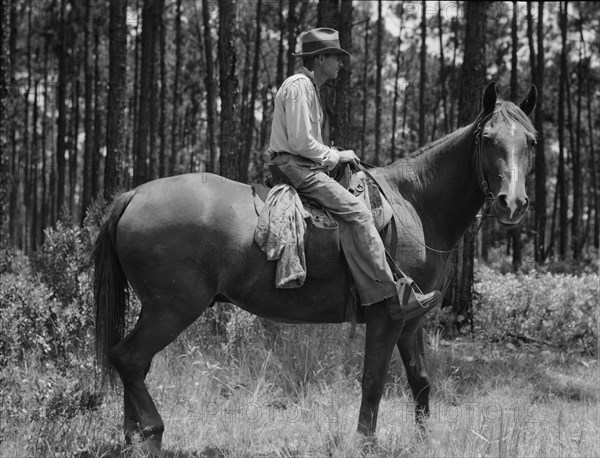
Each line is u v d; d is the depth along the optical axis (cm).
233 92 955
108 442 486
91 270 720
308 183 465
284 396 636
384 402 625
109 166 1158
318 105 479
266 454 487
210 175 480
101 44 2798
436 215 505
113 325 470
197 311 459
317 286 467
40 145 4369
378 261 451
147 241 451
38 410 501
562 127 2556
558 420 556
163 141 2430
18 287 669
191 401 588
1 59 1024
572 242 2684
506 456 471
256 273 455
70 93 3219
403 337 511
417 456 475
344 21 1049
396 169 513
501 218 442
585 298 982
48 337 645
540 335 961
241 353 677
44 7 2698
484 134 464
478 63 949
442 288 523
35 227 3241
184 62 3019
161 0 2161
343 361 696
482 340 903
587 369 839
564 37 2519
